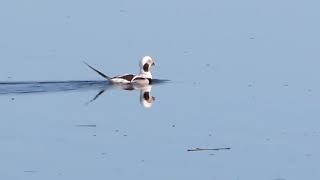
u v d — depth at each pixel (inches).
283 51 1547.7
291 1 2032.5
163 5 1989.4
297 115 1132.5
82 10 1916.8
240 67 1433.3
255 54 1528.1
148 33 1706.4
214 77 1370.6
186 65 1456.7
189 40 1648.6
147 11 1920.5
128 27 1755.7
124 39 1653.5
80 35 1680.6
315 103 1192.8
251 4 2004.2
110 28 1748.3
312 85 1298.0
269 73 1386.6
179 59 1502.2
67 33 1699.1
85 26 1759.4
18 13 1877.5
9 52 1533.0
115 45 1604.3
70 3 1990.7
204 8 1959.9
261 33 1706.4
